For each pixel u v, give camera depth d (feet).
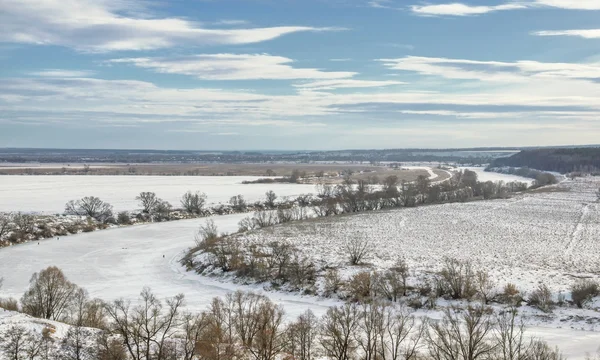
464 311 241.96
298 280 301.43
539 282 277.85
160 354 169.17
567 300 250.98
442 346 181.37
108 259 385.50
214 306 214.69
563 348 192.85
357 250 355.56
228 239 408.26
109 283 321.73
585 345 196.44
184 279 333.83
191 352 171.22
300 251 364.58
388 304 255.50
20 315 194.90
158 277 338.34
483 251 363.56
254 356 176.35
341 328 203.62
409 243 394.93
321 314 252.21
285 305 274.36
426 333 194.90
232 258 341.82
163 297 286.46
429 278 290.35
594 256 343.46
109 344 175.94
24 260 377.91
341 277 303.07
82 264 369.30
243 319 204.74
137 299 278.67
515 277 288.10
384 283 279.08
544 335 210.79
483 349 174.50
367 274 284.82
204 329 193.98
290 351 185.88
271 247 375.66
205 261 356.18
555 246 378.12
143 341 179.32
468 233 432.66
